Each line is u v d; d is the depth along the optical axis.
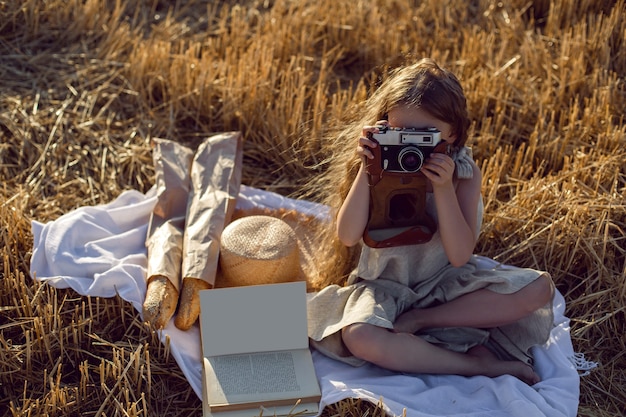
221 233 3.35
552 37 4.97
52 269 3.26
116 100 4.44
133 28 5.07
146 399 2.88
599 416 2.92
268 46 4.79
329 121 4.05
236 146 3.81
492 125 4.31
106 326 3.11
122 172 4.07
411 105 2.81
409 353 2.86
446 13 5.09
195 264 3.17
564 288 3.48
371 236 2.97
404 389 2.81
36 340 2.98
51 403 2.78
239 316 2.88
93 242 3.38
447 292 3.04
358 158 3.04
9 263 3.34
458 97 2.85
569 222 3.53
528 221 3.58
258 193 3.84
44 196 3.88
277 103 4.21
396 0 5.26
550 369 3.01
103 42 4.83
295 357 2.89
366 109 3.14
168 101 4.48
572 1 5.03
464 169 2.95
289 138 4.10
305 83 4.59
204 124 4.38
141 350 3.02
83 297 3.21
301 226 3.63
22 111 4.25
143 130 4.30
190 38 4.99
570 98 4.45
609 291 3.33
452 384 2.89
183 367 2.91
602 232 3.57
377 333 2.83
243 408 2.71
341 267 3.20
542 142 4.16
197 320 3.16
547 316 2.98
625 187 3.73
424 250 3.03
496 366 2.95
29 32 4.84
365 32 5.02
